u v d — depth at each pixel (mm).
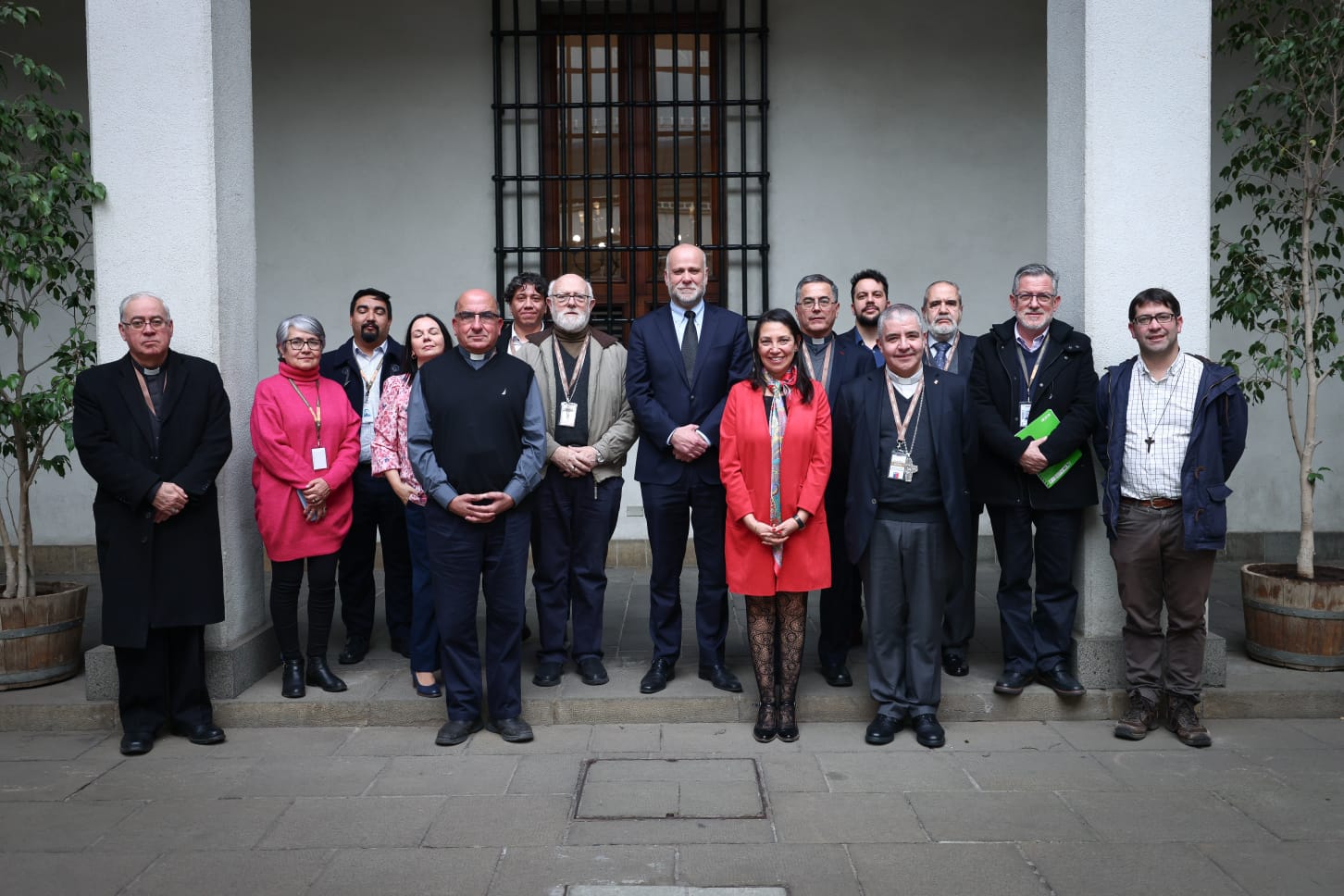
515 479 4152
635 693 4547
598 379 4727
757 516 4188
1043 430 4312
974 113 7465
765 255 7477
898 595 4242
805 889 3016
